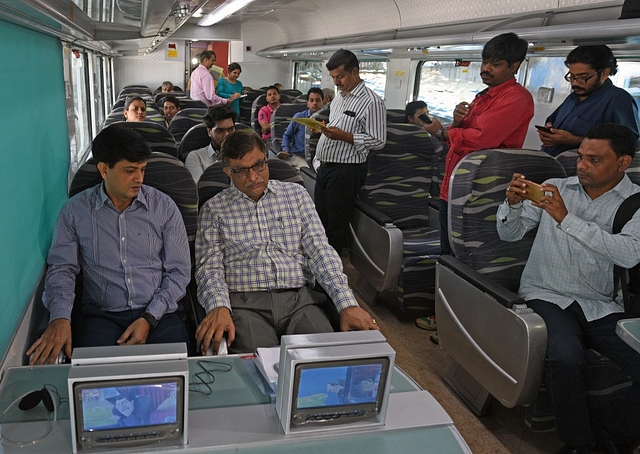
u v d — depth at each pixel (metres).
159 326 1.99
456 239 2.53
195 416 1.25
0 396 1.30
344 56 3.45
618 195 2.31
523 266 2.58
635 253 2.13
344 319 2.03
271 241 2.23
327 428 1.23
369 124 3.48
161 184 2.22
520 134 2.91
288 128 5.67
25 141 2.10
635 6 2.71
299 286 2.25
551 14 3.53
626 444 2.18
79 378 1.03
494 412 2.59
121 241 2.00
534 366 2.08
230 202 2.23
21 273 1.91
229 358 1.54
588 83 2.74
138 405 1.09
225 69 12.27
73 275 1.97
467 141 2.88
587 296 2.32
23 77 2.13
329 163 3.61
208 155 3.62
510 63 2.79
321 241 2.28
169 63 12.12
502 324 2.20
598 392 2.11
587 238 2.13
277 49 10.61
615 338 2.19
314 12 8.37
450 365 2.81
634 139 2.20
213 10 5.25
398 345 3.19
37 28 2.29
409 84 5.60
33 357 1.67
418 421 1.30
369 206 3.57
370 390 1.23
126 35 3.49
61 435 1.15
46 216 2.47
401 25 5.94
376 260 3.40
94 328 1.91
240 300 2.18
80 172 2.16
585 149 2.23
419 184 3.81
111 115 5.16
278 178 2.49
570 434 2.11
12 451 1.09
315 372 1.17
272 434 1.21
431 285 3.32
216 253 2.19
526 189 2.21
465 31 4.35
